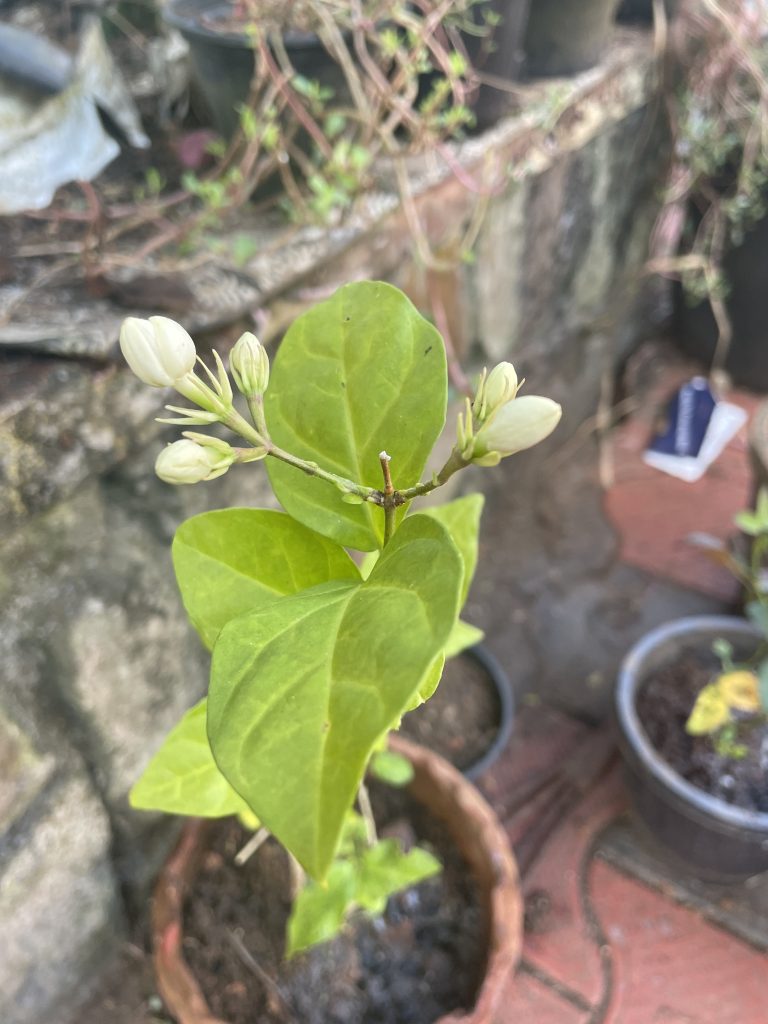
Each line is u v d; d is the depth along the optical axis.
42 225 0.49
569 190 0.81
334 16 0.50
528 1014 0.53
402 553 0.20
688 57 0.87
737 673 0.57
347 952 0.50
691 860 0.57
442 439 0.72
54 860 0.46
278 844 0.55
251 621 0.20
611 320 1.00
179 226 0.49
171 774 0.36
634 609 0.80
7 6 0.65
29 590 0.39
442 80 0.57
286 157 0.51
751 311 1.01
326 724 0.16
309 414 0.25
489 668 0.70
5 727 0.40
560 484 0.95
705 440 0.97
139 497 0.43
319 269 0.51
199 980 0.49
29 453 0.35
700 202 0.99
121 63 0.71
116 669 0.45
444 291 0.68
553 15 0.73
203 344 0.43
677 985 0.55
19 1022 0.49
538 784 0.66
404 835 0.54
